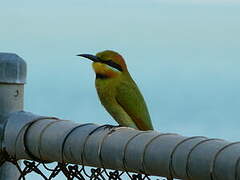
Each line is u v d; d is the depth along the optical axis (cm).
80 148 921
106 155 895
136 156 861
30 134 977
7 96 1012
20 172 1005
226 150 777
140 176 962
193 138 820
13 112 1012
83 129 927
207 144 798
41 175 993
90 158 916
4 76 1009
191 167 805
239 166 757
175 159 820
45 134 959
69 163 953
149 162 850
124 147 874
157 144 843
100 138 902
